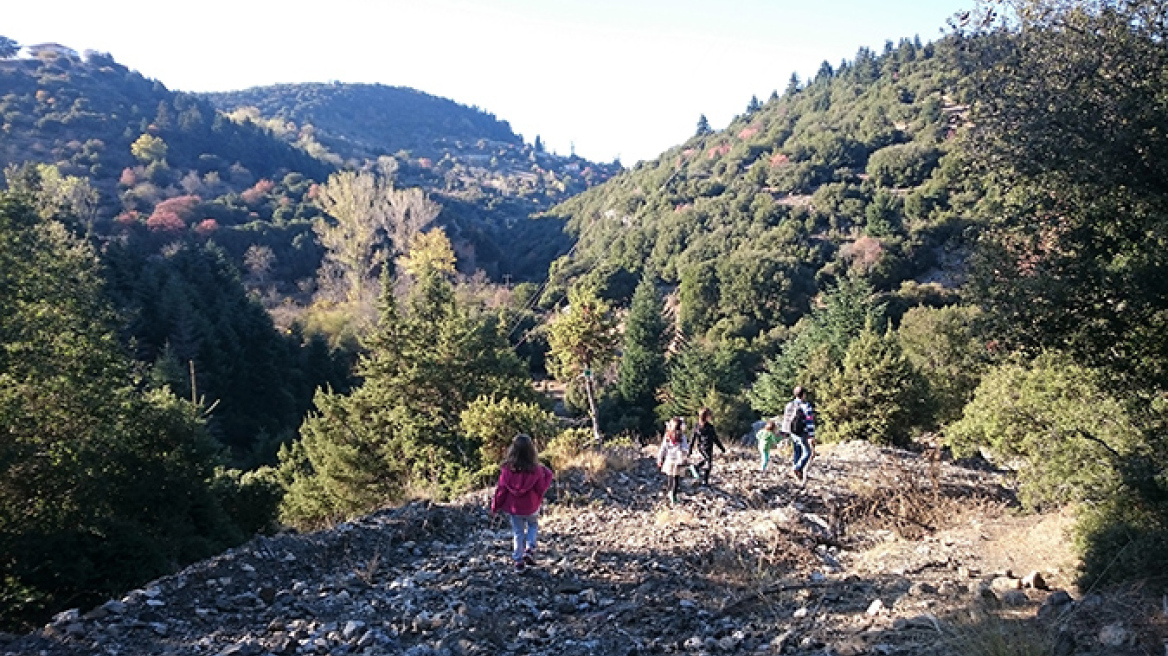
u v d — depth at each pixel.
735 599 6.82
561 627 6.09
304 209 89.62
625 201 96.88
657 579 7.51
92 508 13.41
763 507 11.67
